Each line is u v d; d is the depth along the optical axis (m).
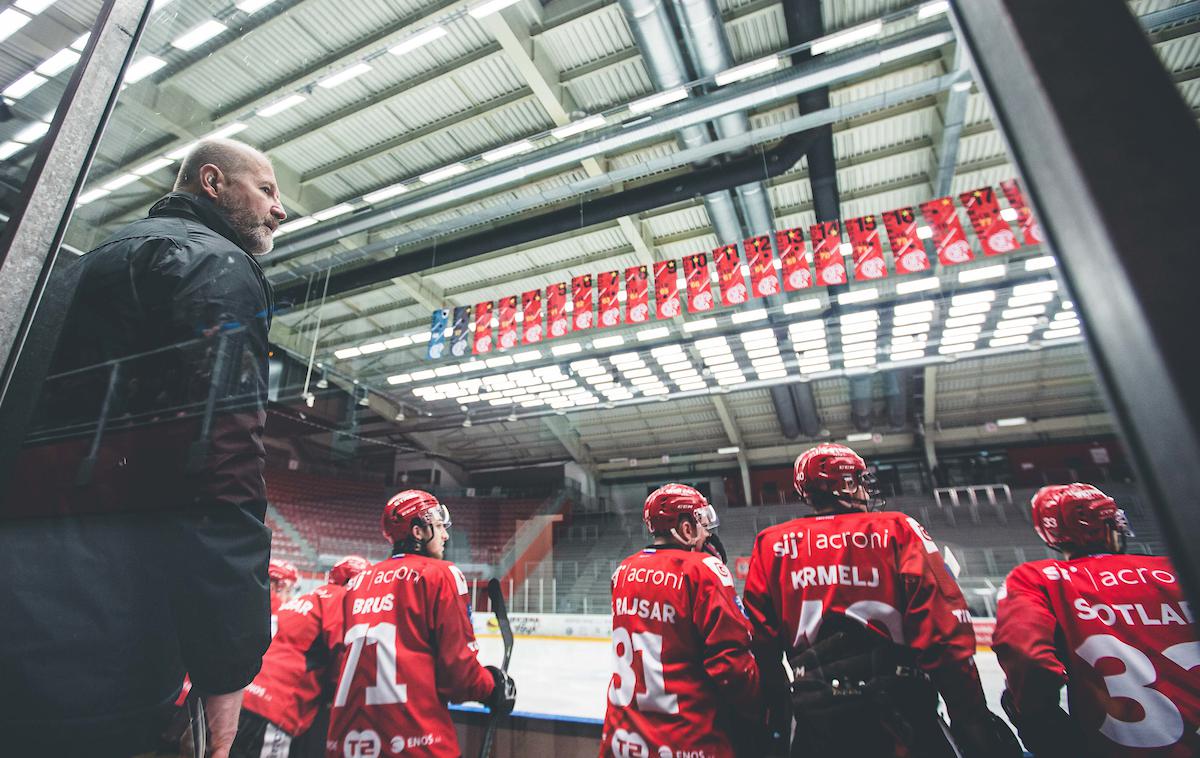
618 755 1.42
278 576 2.01
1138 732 1.09
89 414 0.59
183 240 0.68
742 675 1.31
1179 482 0.21
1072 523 1.28
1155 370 0.23
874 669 1.15
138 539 0.55
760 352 7.81
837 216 6.67
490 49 4.00
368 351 7.99
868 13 4.43
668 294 6.04
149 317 0.63
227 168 0.85
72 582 0.54
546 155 4.94
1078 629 1.18
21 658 0.51
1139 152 0.26
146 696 0.55
